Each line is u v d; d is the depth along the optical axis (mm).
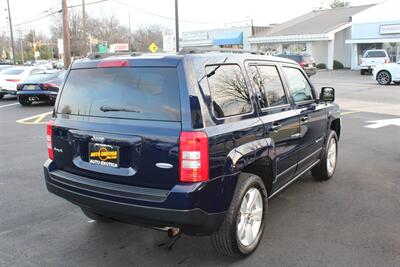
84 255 4086
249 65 4227
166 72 3498
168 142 3357
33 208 5305
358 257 3969
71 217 5016
